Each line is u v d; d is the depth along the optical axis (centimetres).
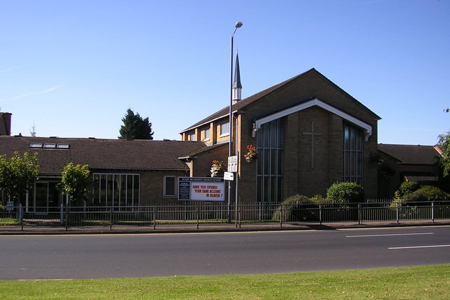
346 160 3388
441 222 2556
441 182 3438
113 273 1177
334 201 2773
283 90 3250
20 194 2433
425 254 1505
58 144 3275
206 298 833
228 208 2475
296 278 1057
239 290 910
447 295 854
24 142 3288
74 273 1174
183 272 1196
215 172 3059
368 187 3419
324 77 3362
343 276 1082
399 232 2152
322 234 2080
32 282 1015
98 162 3038
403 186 3238
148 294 870
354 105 3434
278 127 3262
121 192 3016
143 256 1442
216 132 3753
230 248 1623
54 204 2900
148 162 3139
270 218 2736
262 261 1366
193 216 2711
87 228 2197
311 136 3281
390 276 1069
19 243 1727
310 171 3269
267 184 3203
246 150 3114
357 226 2409
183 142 3734
